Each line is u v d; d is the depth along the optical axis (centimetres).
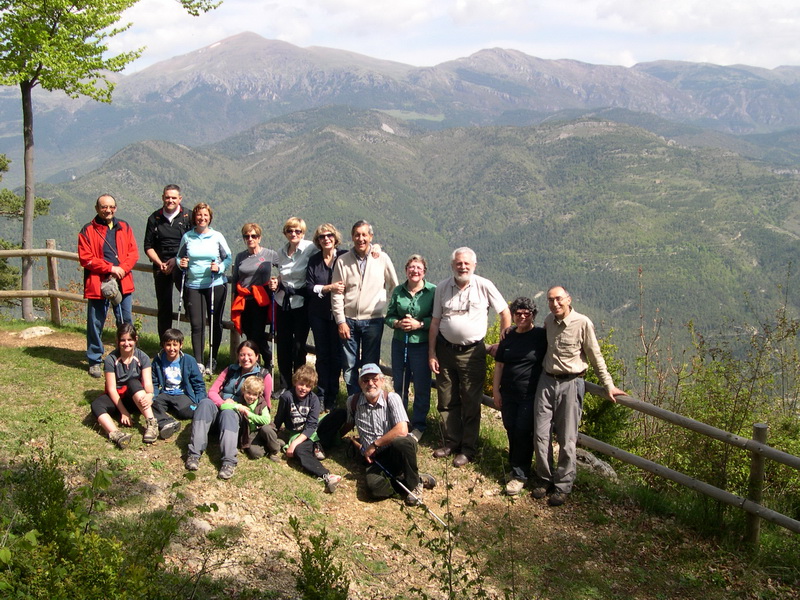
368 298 773
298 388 699
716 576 599
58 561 373
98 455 653
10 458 608
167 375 732
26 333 1057
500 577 573
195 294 860
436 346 755
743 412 807
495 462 771
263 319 839
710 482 766
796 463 599
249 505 614
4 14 1356
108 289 831
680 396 906
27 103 1564
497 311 736
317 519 616
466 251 725
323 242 789
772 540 665
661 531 666
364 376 675
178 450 688
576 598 555
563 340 688
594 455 864
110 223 855
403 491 675
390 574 556
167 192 874
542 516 680
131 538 498
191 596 443
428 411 800
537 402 704
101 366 879
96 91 1497
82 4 1416
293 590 501
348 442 763
